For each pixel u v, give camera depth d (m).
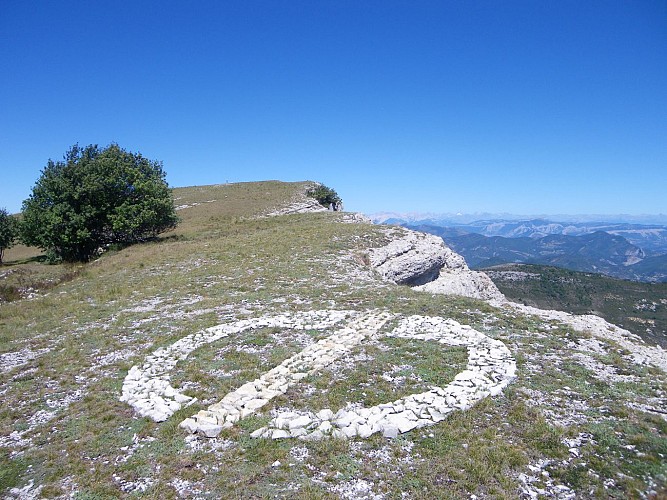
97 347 17.02
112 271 33.75
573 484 8.31
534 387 12.48
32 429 11.08
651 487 8.13
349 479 8.57
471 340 16.39
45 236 46.41
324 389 12.54
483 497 8.01
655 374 13.69
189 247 39.94
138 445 10.11
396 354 15.16
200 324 19.00
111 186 48.97
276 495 8.15
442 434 10.04
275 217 62.56
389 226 45.69
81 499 8.29
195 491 8.39
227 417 10.83
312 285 26.22
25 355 16.70
